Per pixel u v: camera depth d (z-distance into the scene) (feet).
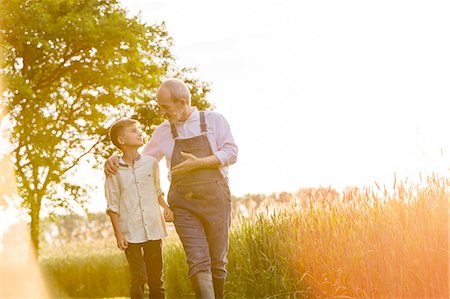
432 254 19.04
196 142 18.16
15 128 73.46
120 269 46.93
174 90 18.31
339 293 21.15
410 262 19.20
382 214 21.54
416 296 19.36
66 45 75.05
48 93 78.28
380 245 20.11
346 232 22.24
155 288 20.13
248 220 28.19
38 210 72.74
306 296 22.93
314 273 22.38
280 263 25.04
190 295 33.27
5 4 71.82
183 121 18.42
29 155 73.31
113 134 19.92
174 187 18.28
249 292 26.12
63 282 50.60
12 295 49.78
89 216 77.92
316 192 24.88
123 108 81.92
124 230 19.77
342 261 21.39
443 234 19.35
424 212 20.12
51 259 58.70
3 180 71.97
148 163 19.83
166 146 18.65
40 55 74.74
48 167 75.00
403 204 21.24
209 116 18.42
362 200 22.85
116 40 74.54
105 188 19.90
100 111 79.82
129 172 19.81
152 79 79.82
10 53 73.10
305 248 23.04
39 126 75.05
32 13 71.72
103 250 55.01
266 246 26.05
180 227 18.06
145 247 19.99
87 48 75.61
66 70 76.33
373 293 20.20
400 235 20.03
